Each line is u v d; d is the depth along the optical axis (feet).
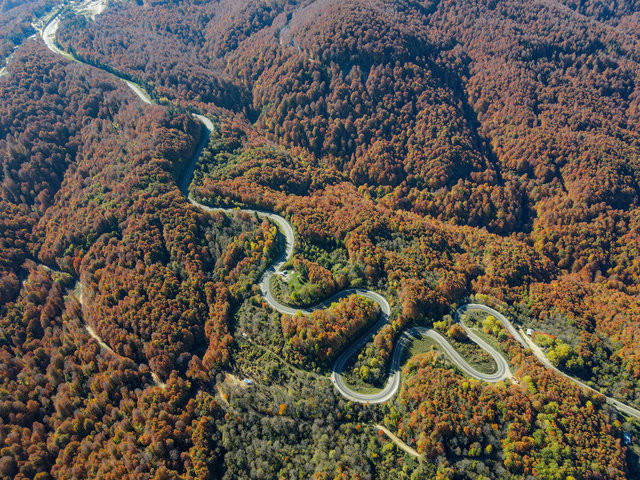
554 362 575.38
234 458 478.18
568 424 481.46
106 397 543.39
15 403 542.16
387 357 565.12
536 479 435.12
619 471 456.04
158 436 474.49
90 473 464.65
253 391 535.19
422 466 449.89
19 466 486.79
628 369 572.51
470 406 487.20
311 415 510.17
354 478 437.58
